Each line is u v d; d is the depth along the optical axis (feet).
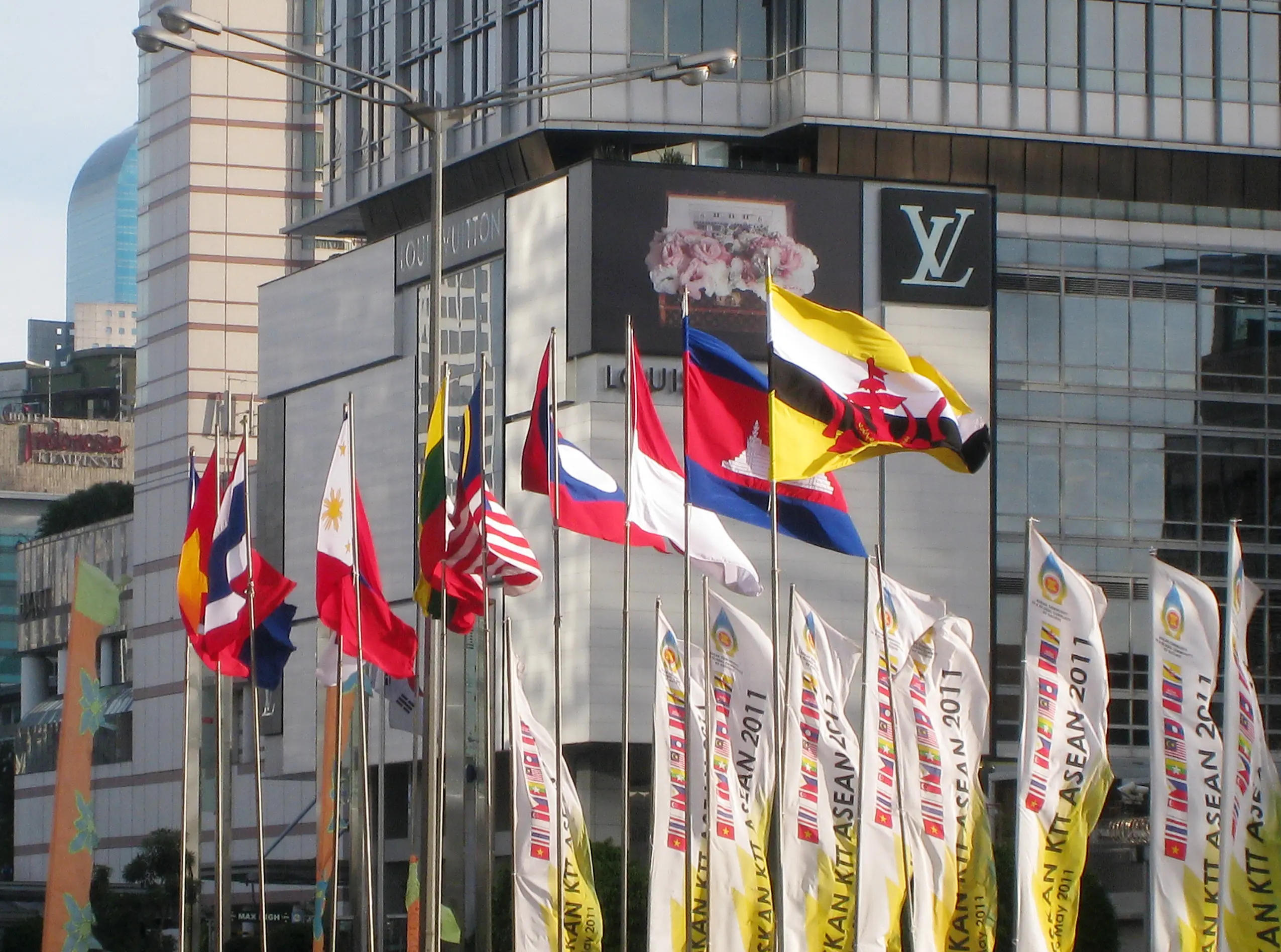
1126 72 363.76
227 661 177.47
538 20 363.76
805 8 353.72
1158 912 151.84
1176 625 153.48
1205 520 361.71
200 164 554.87
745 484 150.30
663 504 157.69
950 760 156.35
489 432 361.10
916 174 357.00
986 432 147.23
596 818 337.52
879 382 144.97
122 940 406.00
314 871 480.64
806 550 343.05
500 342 359.87
